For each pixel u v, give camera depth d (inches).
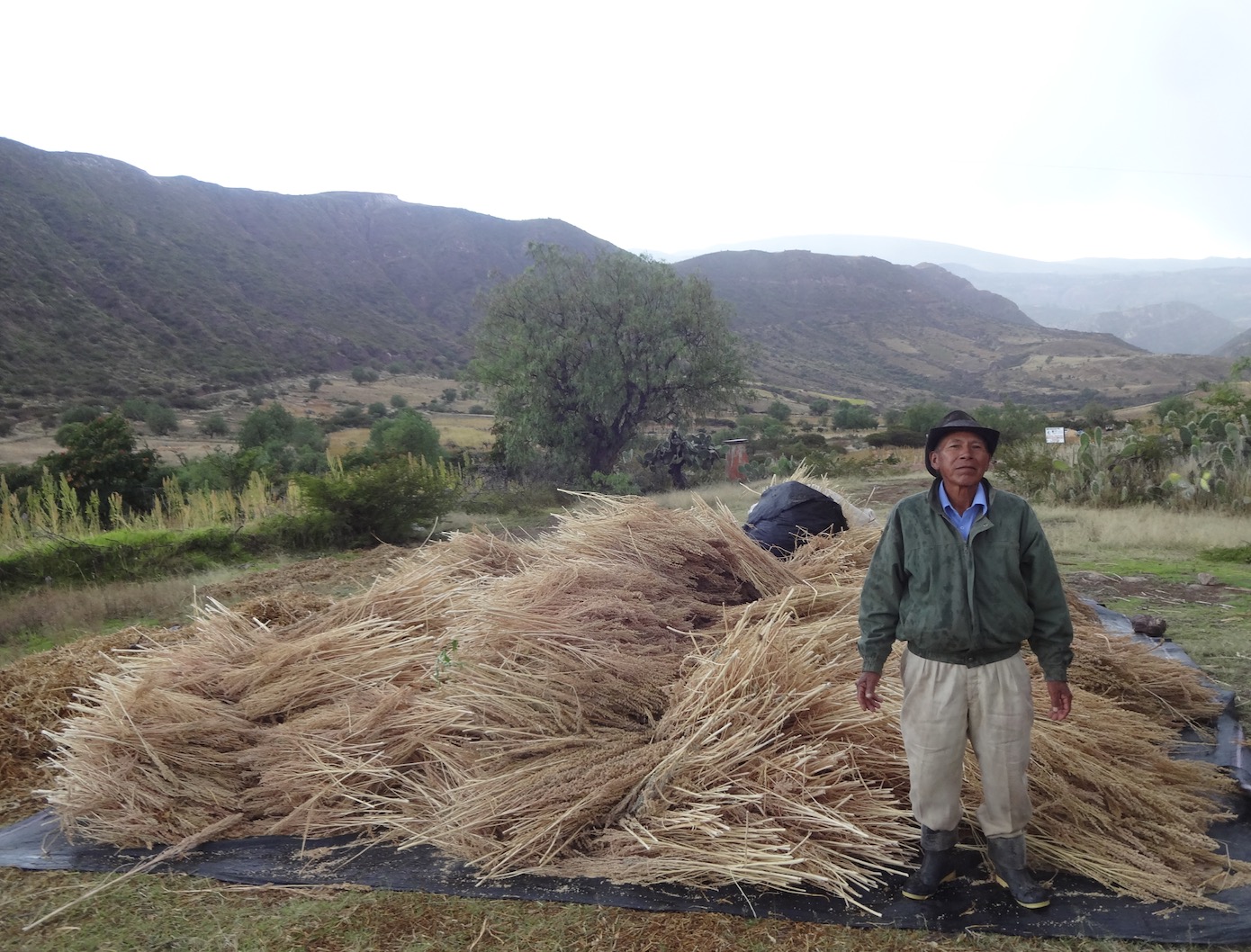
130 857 142.0
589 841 133.3
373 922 120.0
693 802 131.8
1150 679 175.2
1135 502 531.8
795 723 142.3
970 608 106.2
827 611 187.2
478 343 937.5
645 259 925.2
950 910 114.4
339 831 145.8
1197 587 310.2
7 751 186.2
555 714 152.2
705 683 147.0
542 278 898.1
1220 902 113.5
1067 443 719.7
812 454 1062.4
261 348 6205.7
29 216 6343.5
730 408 964.6
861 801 129.9
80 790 153.2
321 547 512.4
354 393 5226.4
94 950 117.9
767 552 215.3
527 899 122.8
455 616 200.1
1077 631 183.5
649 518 212.2
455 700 159.8
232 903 127.3
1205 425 575.8
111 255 6510.8
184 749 161.8
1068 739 138.2
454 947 113.5
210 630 201.9
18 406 3304.6
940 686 109.2
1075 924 110.4
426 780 152.1
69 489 545.6
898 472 900.6
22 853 146.1
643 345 906.7
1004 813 111.7
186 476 745.0
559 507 736.3
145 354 4955.7
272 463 834.2
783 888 120.0
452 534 261.9
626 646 167.8
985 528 106.5
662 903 119.3
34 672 215.6
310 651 188.5
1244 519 452.4
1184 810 133.8
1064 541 413.7
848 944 109.7
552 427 877.2
